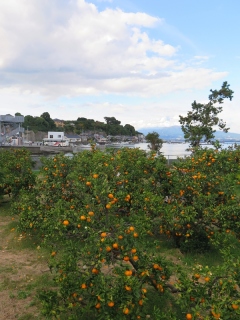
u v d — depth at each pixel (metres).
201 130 21.44
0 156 12.21
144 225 5.17
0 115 58.19
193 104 21.88
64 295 3.64
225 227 5.88
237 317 2.97
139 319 3.64
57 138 89.06
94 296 3.52
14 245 6.91
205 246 6.37
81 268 3.89
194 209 5.99
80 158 7.70
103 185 4.47
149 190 6.69
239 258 3.84
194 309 3.22
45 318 4.15
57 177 7.42
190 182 6.40
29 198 7.26
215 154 7.76
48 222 5.81
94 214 4.28
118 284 3.49
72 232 4.66
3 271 5.61
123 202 6.13
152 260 4.03
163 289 4.00
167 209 6.00
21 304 4.55
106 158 7.57
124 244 3.80
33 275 5.45
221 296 3.17
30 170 10.12
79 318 4.02
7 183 9.59
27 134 98.62
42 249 6.51
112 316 3.38
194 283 3.56
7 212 9.66
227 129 22.17
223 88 21.53
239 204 6.21
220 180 6.72
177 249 6.51
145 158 7.82
